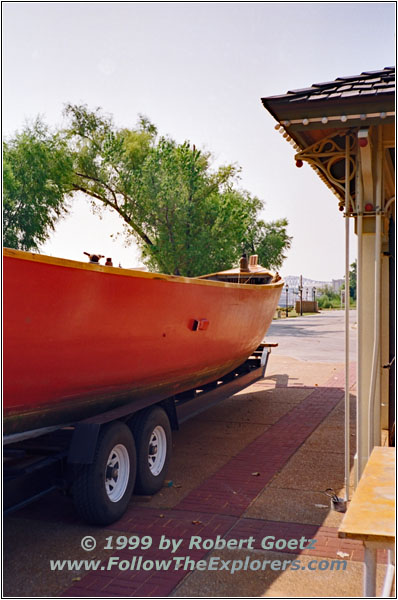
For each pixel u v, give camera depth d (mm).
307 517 5238
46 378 4703
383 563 4398
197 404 7797
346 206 5367
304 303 49969
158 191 25516
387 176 6203
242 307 8406
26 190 24891
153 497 5844
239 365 10305
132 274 5262
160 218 26125
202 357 7531
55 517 5359
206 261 25266
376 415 5430
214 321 7449
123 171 27656
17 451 4965
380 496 2998
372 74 5383
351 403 10852
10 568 4289
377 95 4602
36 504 5723
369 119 4734
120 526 5102
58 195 25984
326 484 6148
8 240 24203
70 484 4992
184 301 6379
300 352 19531
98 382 5414
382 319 7277
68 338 4750
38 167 24922
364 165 5062
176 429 6676
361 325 5375
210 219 26531
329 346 21422
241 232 26984
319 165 5508
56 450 5020
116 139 28359
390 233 7145
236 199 30484
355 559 4398
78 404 5293
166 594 3896
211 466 6887
